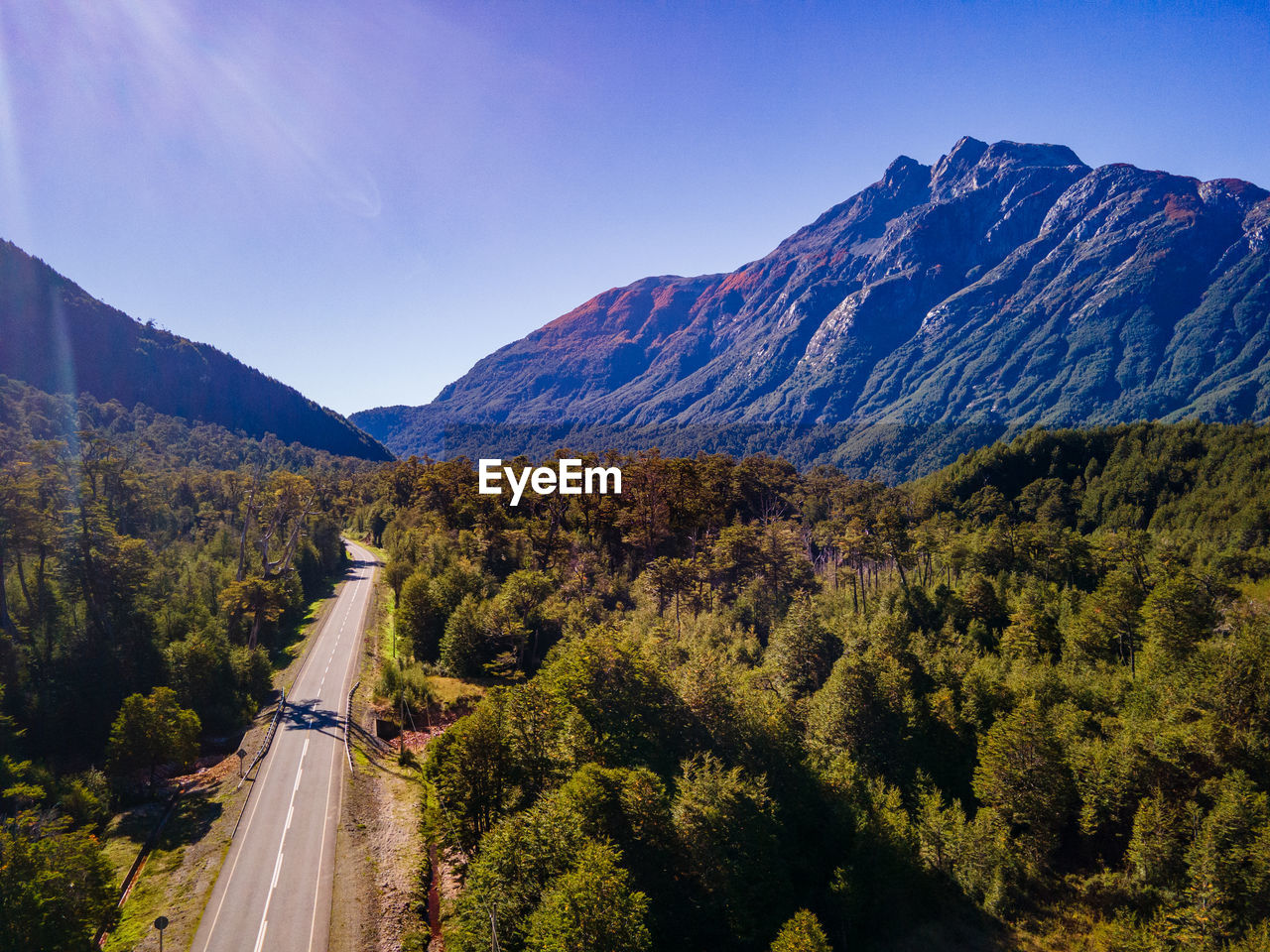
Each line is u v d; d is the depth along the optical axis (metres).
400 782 57.69
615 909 31.61
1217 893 39.47
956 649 74.81
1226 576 92.19
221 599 83.31
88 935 36.62
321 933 39.28
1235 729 49.50
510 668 80.56
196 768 59.97
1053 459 170.75
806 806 50.53
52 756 59.19
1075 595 86.75
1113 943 41.97
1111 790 49.06
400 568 106.75
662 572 89.62
